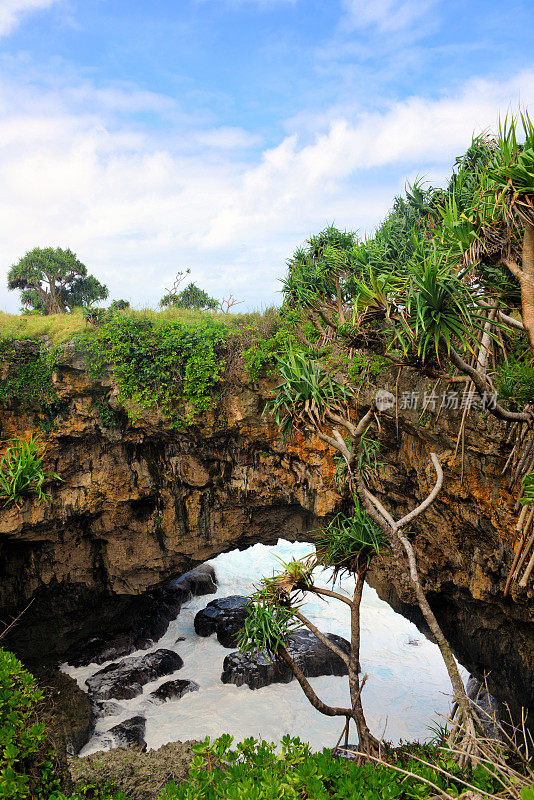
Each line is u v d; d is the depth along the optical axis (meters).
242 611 24.86
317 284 12.92
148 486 18.06
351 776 4.62
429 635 15.41
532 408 7.20
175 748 12.62
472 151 10.11
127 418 17.17
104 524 18.59
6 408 16.50
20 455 9.03
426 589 13.16
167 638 24.38
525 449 8.02
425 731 17.22
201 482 17.72
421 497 11.75
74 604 20.19
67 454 17.39
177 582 28.41
